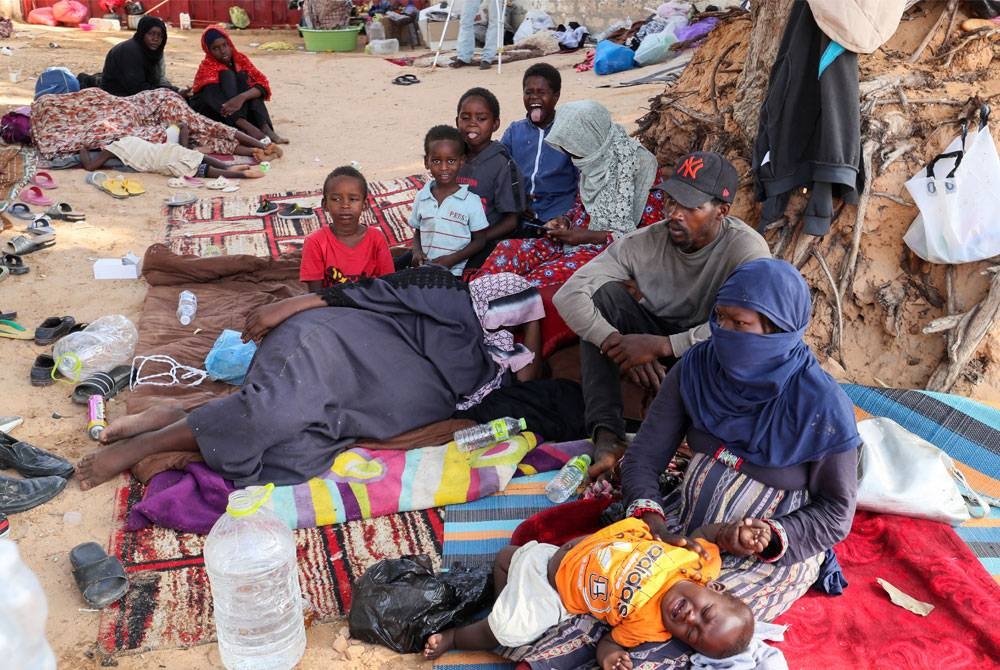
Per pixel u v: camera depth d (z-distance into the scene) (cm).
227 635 297
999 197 431
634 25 1345
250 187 812
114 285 593
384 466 399
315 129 1028
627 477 324
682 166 373
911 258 463
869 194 463
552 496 383
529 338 463
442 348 429
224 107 911
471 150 557
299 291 580
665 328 416
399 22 1627
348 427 405
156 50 927
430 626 306
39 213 712
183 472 388
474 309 445
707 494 308
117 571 330
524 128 577
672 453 327
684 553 279
